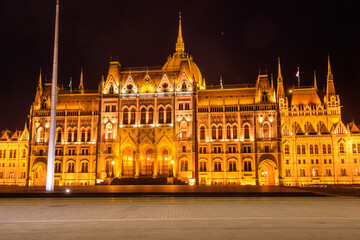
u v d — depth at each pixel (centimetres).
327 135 13275
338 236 1880
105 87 11819
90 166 11944
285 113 14700
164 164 11250
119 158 11294
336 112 14450
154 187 7525
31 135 12212
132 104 11594
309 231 2019
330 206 3372
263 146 11269
